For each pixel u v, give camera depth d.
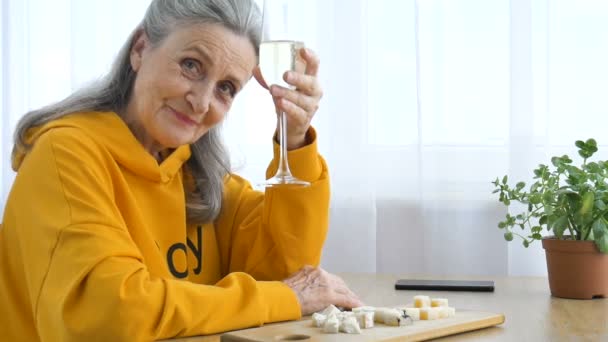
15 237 1.36
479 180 2.55
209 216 1.69
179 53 1.42
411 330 1.19
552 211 1.66
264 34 1.39
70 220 1.24
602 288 1.60
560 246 1.60
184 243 1.61
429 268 2.58
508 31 2.53
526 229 2.51
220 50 1.42
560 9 2.50
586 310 1.47
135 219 1.45
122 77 1.53
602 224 1.58
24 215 1.29
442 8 2.56
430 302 1.40
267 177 1.61
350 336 1.16
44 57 2.95
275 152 1.60
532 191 1.74
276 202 1.65
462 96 2.56
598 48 2.48
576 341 1.19
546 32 2.48
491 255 2.54
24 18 2.95
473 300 1.59
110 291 1.16
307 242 1.65
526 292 1.70
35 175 1.31
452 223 2.57
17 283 1.38
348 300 1.44
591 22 2.48
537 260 2.51
